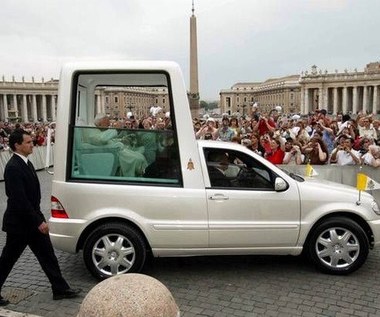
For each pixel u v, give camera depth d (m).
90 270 5.26
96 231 5.21
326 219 5.43
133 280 2.41
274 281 5.25
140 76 5.71
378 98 103.62
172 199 5.23
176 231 5.23
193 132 5.36
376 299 4.72
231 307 4.55
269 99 149.88
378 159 8.52
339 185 5.88
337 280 5.26
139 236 5.24
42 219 4.63
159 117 7.44
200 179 5.32
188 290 5.00
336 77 111.06
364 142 9.96
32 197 4.63
